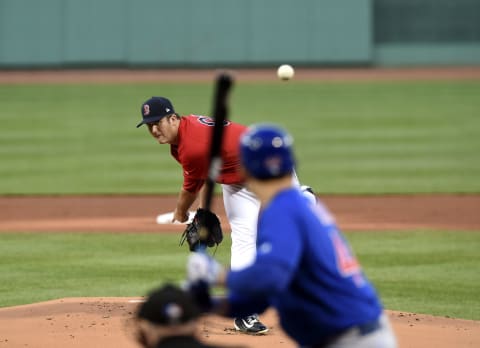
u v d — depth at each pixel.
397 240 44.69
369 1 152.75
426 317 29.97
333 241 14.05
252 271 13.12
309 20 152.00
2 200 57.81
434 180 64.50
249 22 151.38
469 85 128.38
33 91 123.38
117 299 32.19
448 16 158.00
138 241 44.31
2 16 150.62
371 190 60.75
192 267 13.36
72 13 150.88
